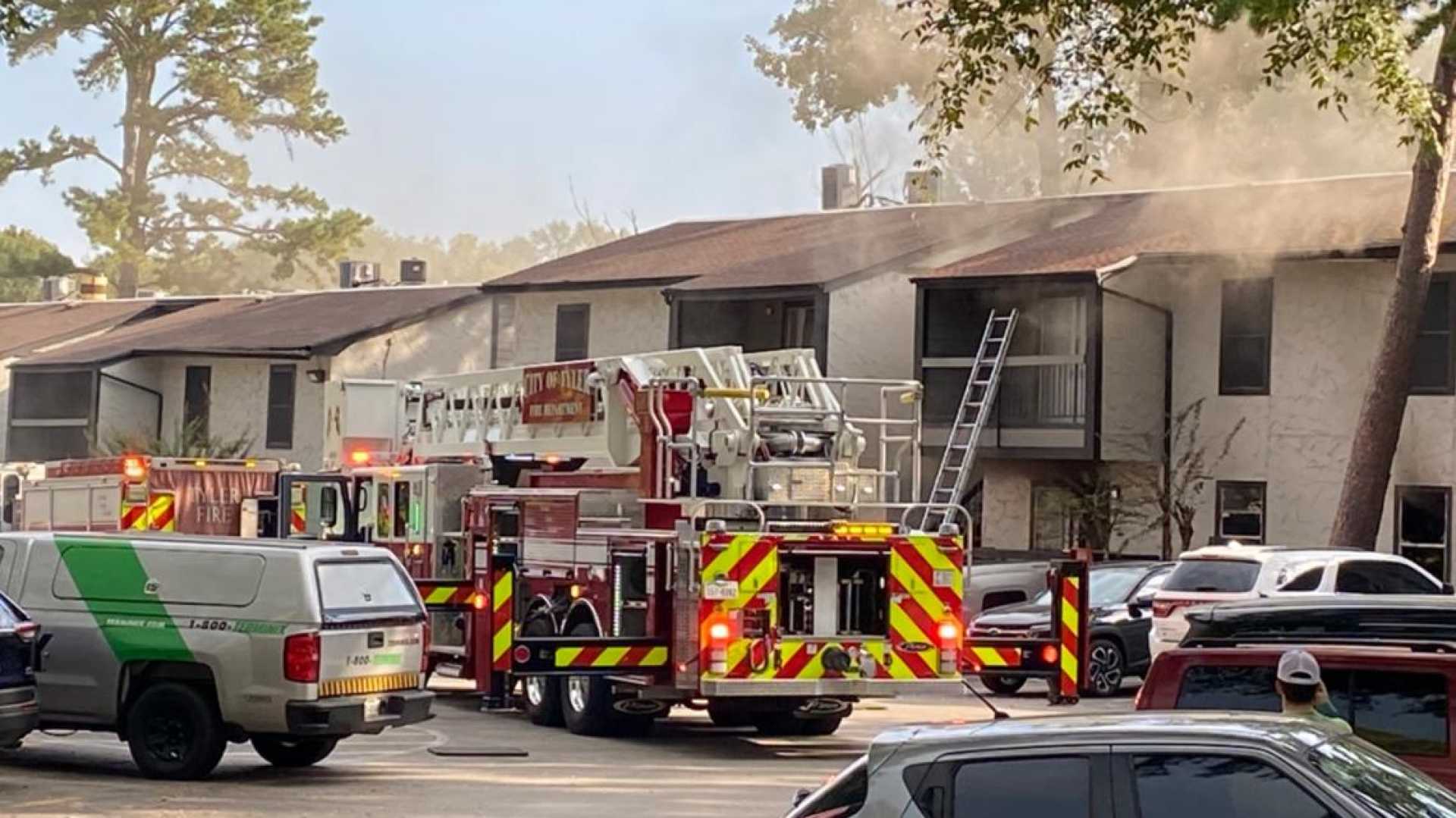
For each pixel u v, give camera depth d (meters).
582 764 16.88
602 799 14.66
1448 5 19.50
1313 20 19.31
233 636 15.27
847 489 18.62
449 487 22.08
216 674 15.27
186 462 28.50
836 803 7.44
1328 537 31.20
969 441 29.88
